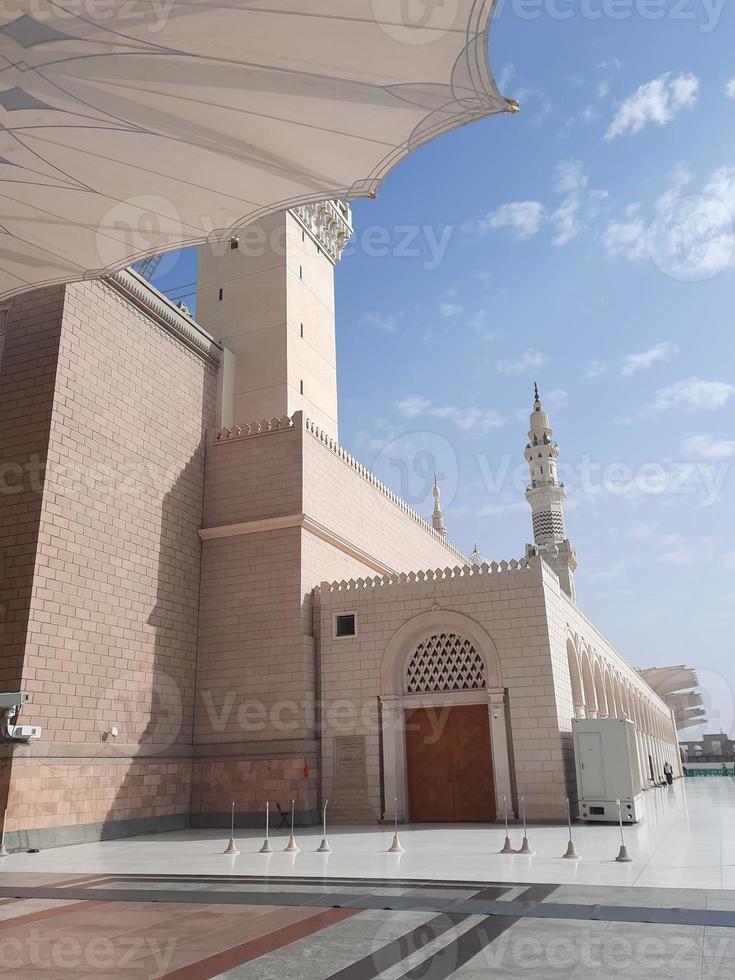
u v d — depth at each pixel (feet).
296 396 108.37
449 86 33.99
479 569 82.33
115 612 77.30
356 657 84.64
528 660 78.23
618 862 42.14
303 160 40.09
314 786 81.10
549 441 203.21
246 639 86.99
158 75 33.86
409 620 83.56
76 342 77.87
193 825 82.28
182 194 42.91
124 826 73.26
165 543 86.48
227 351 107.14
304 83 34.42
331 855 49.98
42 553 69.62
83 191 42.39
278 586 87.45
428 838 60.85
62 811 66.85
